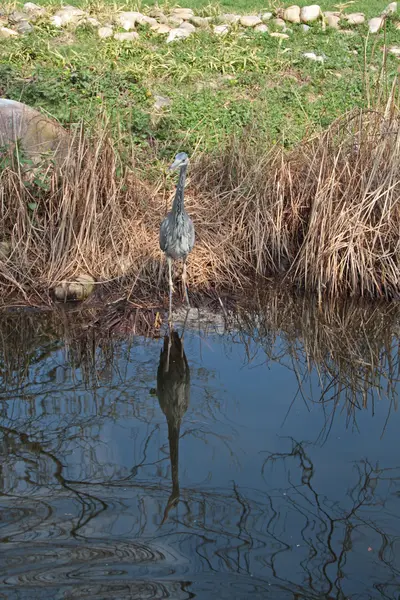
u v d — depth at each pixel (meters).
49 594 4.10
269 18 17.39
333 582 4.27
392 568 4.43
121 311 8.08
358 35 16.12
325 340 7.70
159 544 4.56
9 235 8.72
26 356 7.08
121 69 13.48
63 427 5.91
